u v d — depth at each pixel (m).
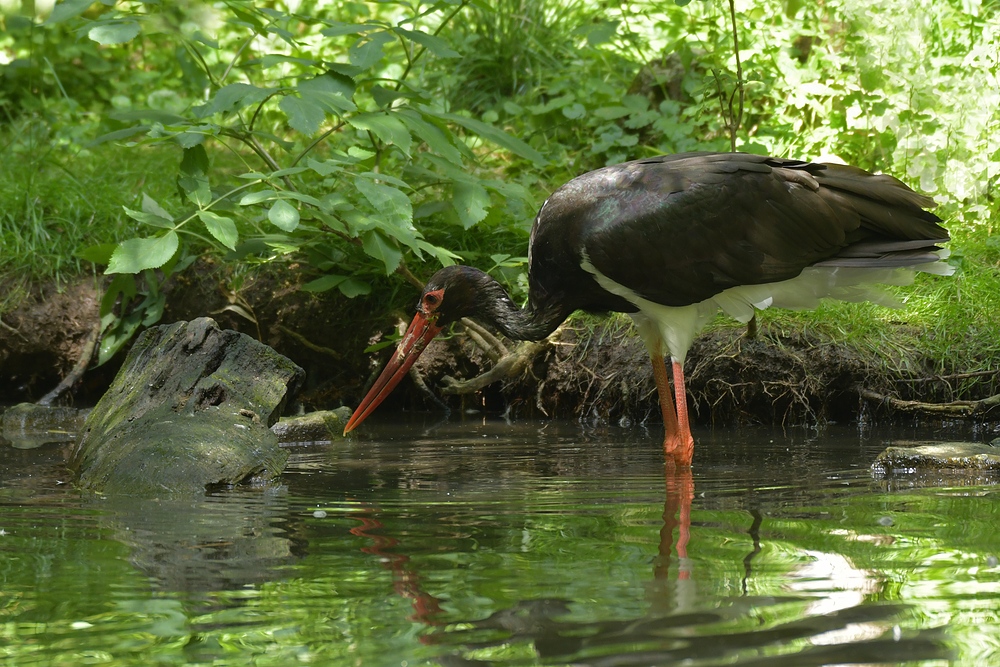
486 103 14.88
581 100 13.77
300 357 11.56
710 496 6.70
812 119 12.78
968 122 11.41
